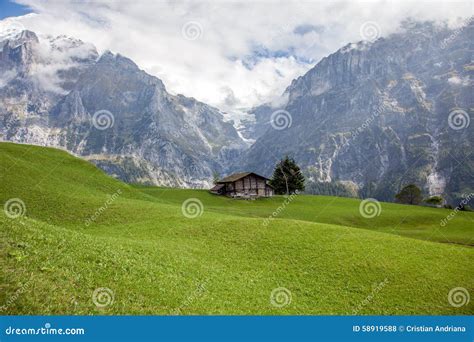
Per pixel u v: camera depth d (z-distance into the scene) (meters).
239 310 29.72
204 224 57.81
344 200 123.00
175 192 130.00
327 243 49.84
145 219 61.56
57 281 24.19
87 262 28.41
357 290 38.09
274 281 38.53
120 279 27.83
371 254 46.62
